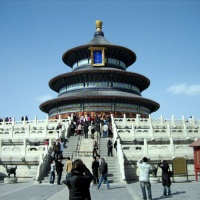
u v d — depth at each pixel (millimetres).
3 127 56812
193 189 24906
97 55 88125
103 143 43781
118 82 85188
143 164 19703
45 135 45938
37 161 35156
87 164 35938
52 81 89250
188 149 37625
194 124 54500
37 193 23000
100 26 101438
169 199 19750
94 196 21281
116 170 34219
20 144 43469
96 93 79375
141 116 82562
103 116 66250
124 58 93938
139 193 23047
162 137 44156
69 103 81062
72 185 11062
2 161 35438
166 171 21812
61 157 35531
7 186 28547
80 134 50219
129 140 43406
